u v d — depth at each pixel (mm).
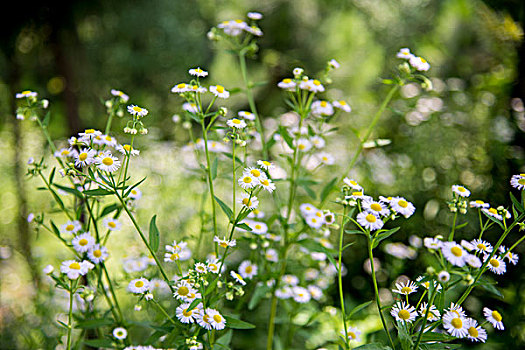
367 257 1172
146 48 1552
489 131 1176
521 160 1026
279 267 850
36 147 1471
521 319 900
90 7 1332
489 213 695
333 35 2125
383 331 872
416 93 1470
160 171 1261
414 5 1920
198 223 1099
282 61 2160
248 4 2084
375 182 1265
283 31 2098
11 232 1376
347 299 988
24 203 1364
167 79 1684
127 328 778
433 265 946
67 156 764
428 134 1310
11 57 1319
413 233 1152
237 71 2164
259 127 842
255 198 718
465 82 1608
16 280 1209
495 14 1290
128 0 1449
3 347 904
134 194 773
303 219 835
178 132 1741
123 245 1048
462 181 1171
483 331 676
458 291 926
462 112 1336
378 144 837
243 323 716
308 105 828
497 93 1256
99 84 1508
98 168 716
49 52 1357
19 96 774
